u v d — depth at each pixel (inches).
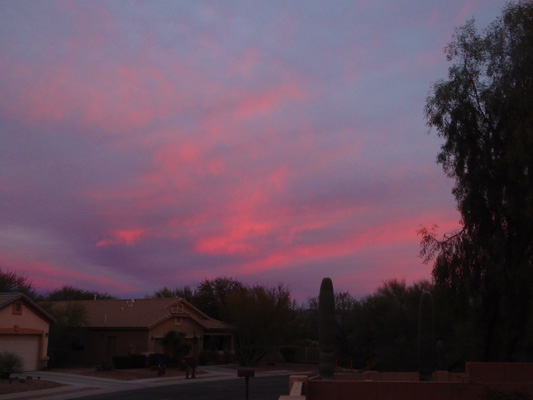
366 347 1883.6
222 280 2920.8
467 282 740.7
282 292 2132.1
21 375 1381.6
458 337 1409.9
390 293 1825.8
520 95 671.8
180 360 1785.2
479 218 719.7
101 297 3282.5
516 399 609.0
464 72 738.8
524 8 719.7
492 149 717.3
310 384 641.6
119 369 1626.5
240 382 1395.2
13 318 1481.3
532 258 698.2
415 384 636.7
